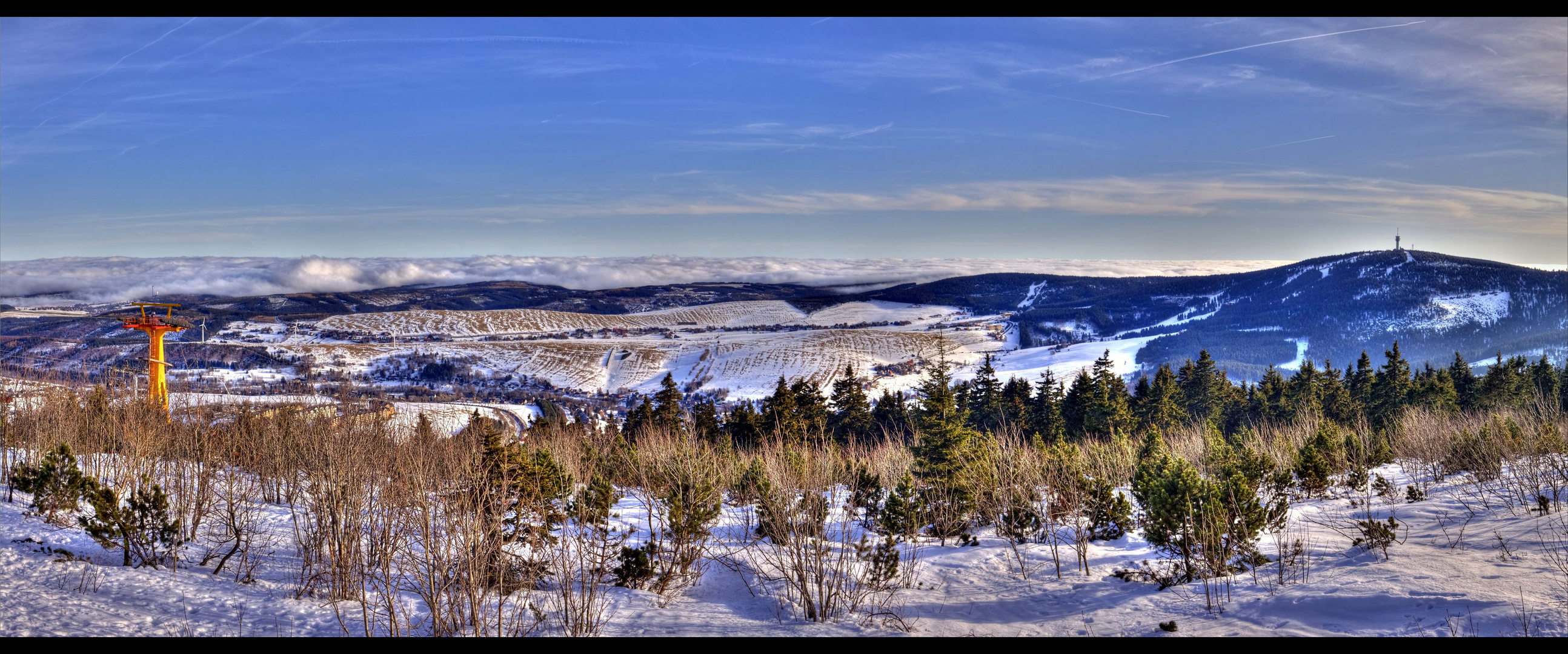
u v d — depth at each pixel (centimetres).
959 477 1408
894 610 949
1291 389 4791
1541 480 1280
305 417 1606
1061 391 4703
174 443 1519
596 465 1880
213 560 1098
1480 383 5175
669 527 1145
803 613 941
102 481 1399
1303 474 1511
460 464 1213
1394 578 881
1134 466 1672
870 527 1348
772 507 1130
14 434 1642
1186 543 1001
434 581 929
